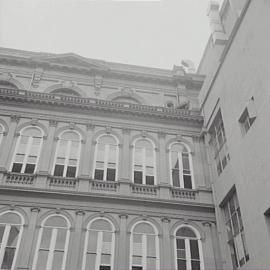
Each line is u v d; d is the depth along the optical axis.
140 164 22.52
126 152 22.64
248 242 17.05
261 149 16.77
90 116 23.80
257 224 16.41
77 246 18.38
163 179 21.94
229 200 20.33
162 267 18.59
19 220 18.77
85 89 25.69
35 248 18.00
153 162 22.77
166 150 23.50
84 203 19.92
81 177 20.73
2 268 17.14
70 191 19.94
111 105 24.16
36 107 23.36
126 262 18.42
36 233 18.48
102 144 22.84
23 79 25.17
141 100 26.25
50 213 19.28
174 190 21.61
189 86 27.55
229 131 20.42
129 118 24.30
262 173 16.48
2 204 19.05
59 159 21.64
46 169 20.83
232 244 19.25
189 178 22.70
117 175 21.64
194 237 20.06
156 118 24.70
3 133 21.95
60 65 25.94
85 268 17.91
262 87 17.08
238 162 19.00
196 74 27.83
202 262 19.22
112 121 23.92
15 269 17.12
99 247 18.70
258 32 17.92
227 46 21.47
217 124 23.27
